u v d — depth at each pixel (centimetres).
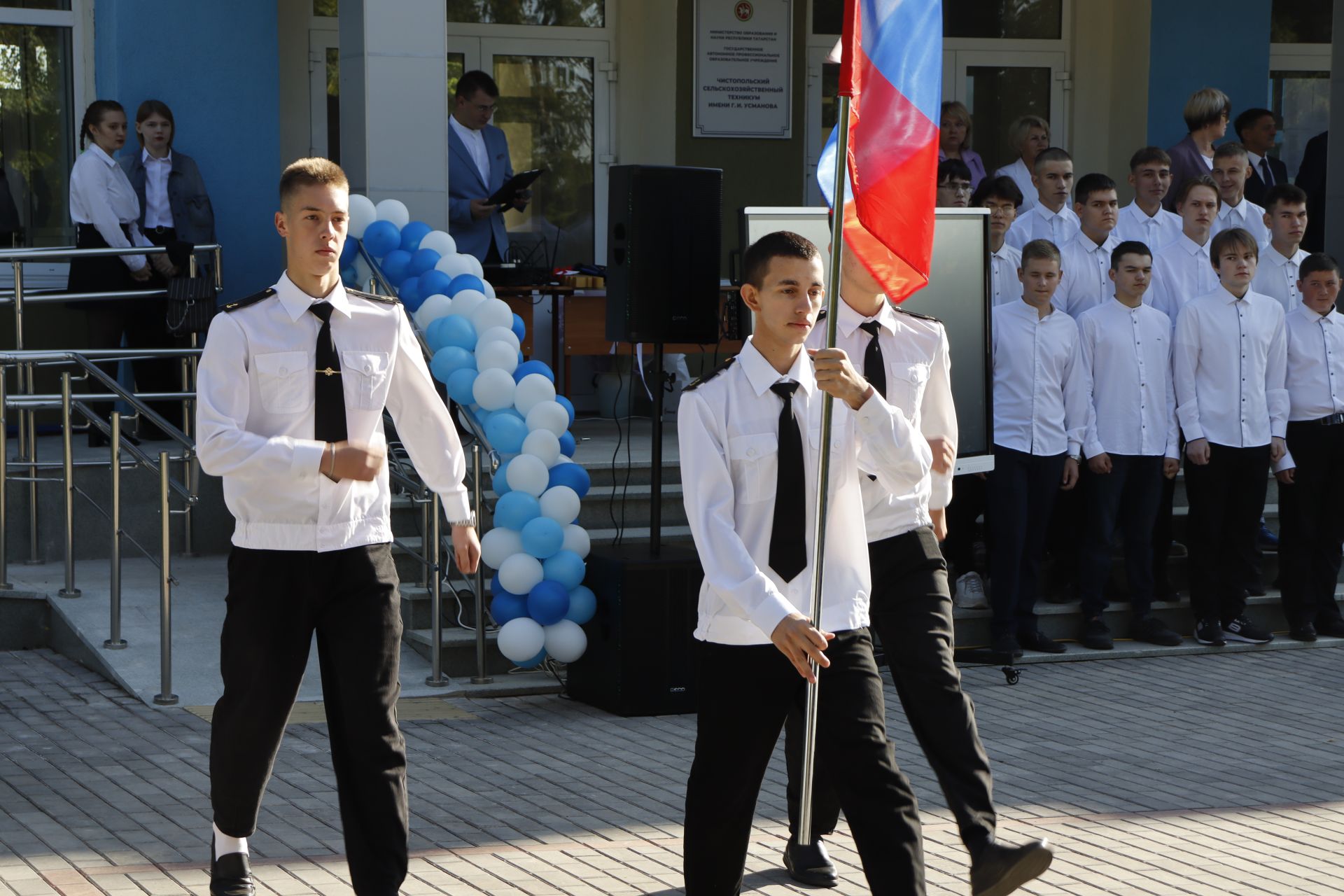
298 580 389
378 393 405
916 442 373
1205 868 472
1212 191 829
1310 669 766
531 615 661
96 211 892
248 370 396
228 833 402
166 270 902
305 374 397
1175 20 1130
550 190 1122
